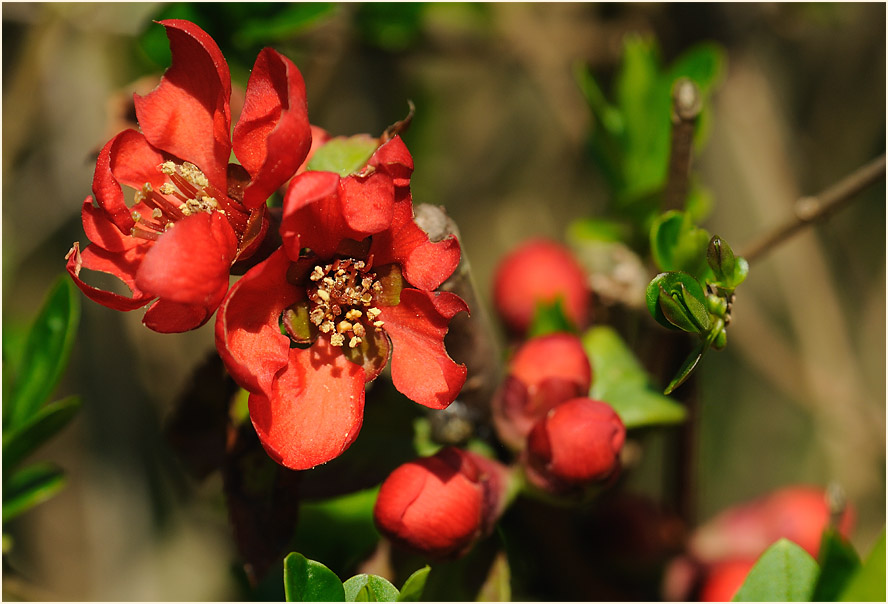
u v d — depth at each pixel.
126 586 0.46
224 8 0.40
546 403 0.36
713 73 0.41
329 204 0.34
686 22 0.46
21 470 0.39
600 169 0.42
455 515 0.35
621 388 0.38
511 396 0.36
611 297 0.41
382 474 0.36
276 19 0.41
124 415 0.46
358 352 0.34
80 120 0.46
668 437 0.42
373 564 0.36
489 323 0.36
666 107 0.41
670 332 0.39
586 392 0.36
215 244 0.33
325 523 0.39
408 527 0.35
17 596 0.38
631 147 0.42
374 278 0.34
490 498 0.35
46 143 0.46
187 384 0.37
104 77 0.46
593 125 0.42
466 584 0.36
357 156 0.35
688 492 0.41
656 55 0.42
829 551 0.33
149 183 0.35
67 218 0.47
